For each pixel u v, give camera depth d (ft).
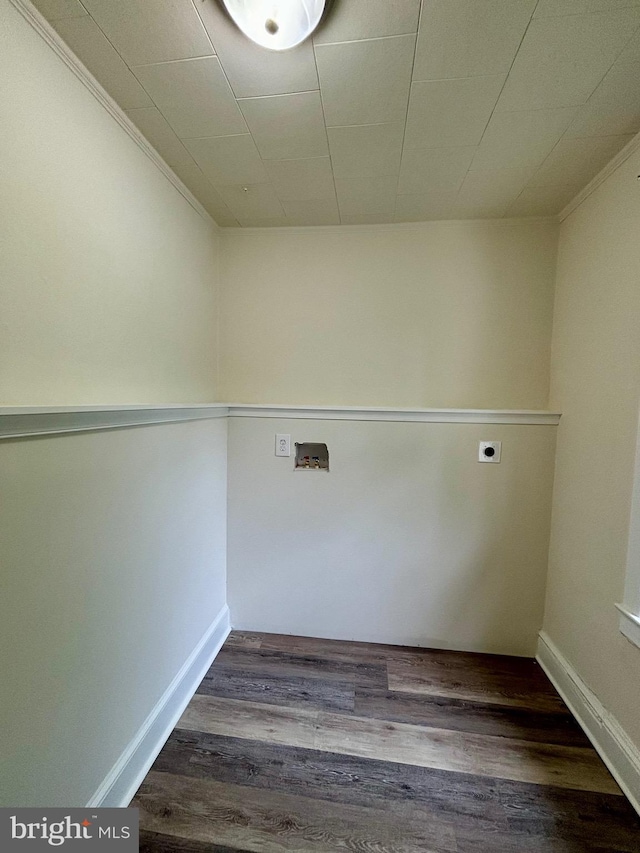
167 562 4.63
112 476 3.57
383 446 6.19
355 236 6.41
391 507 6.25
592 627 4.73
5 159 2.64
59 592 2.98
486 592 6.16
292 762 4.23
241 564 6.64
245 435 6.47
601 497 4.65
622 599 4.19
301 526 6.47
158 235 4.66
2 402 2.69
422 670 5.75
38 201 2.92
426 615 6.31
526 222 6.02
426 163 4.67
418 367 6.40
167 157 4.59
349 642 6.44
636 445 4.07
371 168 4.79
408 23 2.94
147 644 4.23
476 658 6.07
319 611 6.55
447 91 3.57
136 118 3.93
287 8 2.80
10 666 2.57
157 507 4.38
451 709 5.01
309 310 6.57
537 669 5.84
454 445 6.05
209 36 3.03
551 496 5.89
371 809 3.76
